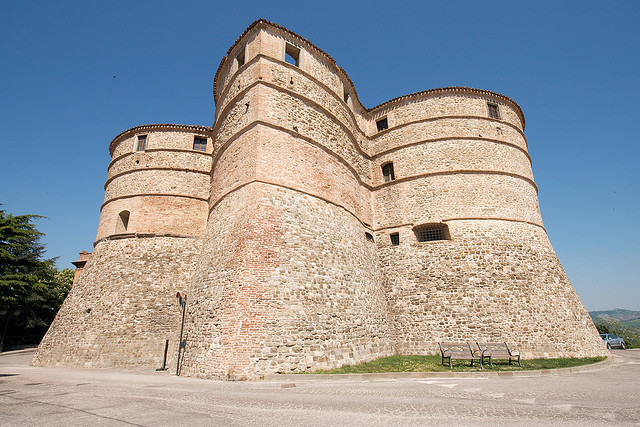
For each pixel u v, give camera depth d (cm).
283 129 1652
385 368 1334
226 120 1853
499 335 1702
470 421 634
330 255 1605
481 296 1781
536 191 2312
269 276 1341
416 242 2023
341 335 1464
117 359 1786
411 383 1084
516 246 1936
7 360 2400
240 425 618
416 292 1906
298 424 621
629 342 4306
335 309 1495
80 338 1886
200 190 2302
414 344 1809
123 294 1945
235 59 1934
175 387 1025
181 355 1473
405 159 2227
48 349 1978
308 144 1744
